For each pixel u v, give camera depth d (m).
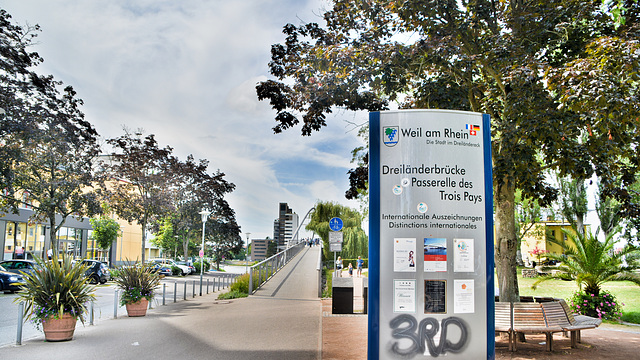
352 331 10.73
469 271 5.81
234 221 50.97
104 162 32.56
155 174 34.06
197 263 58.41
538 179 11.62
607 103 8.08
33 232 41.16
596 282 14.03
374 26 11.69
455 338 5.72
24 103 22.62
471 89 11.03
